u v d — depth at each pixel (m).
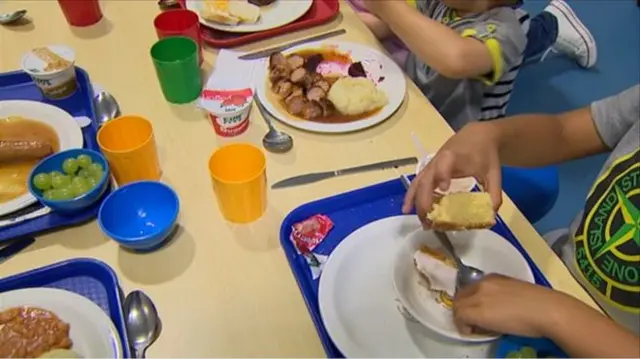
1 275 0.80
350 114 1.04
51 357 0.66
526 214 1.28
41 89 1.08
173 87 1.06
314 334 0.74
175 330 0.74
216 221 0.87
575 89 2.22
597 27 2.51
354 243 0.83
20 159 0.92
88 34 1.27
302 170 0.95
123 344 0.71
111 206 0.83
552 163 1.07
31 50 1.15
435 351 0.73
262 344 0.72
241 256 0.82
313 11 1.32
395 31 1.28
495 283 0.73
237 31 1.23
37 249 0.83
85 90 1.12
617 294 0.94
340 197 0.89
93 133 1.01
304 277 0.80
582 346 0.67
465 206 0.78
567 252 1.08
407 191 0.86
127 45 1.24
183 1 1.34
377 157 0.97
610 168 1.00
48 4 1.37
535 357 0.71
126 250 0.83
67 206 0.83
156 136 1.01
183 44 1.08
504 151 0.97
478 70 1.20
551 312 0.69
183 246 0.83
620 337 0.67
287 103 1.06
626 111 1.04
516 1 1.35
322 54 1.19
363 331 0.74
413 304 0.75
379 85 1.11
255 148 0.85
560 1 2.33
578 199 1.85
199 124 1.04
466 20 1.30
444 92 1.40
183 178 0.93
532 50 1.96
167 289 0.78
